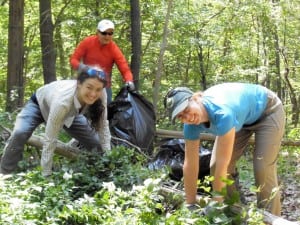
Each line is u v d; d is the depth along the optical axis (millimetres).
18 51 6641
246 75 9680
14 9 6609
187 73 9359
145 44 9156
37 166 3332
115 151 3410
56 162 3809
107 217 2631
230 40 9734
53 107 3113
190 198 2891
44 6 7086
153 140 4406
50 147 3166
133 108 4273
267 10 9078
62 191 2875
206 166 3512
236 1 9016
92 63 4941
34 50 8977
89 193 3246
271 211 3057
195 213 2691
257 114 2955
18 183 3125
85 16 7895
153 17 8102
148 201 2707
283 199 4062
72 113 3197
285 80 11125
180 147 3713
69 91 3121
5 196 2641
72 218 2674
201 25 8812
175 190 3135
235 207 2754
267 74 10133
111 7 7984
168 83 9141
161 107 7594
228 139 2619
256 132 3057
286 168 4711
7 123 4379
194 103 2590
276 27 9742
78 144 3955
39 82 9281
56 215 2629
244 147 3227
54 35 8672
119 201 2797
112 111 4305
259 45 10250
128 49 8164
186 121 2602
